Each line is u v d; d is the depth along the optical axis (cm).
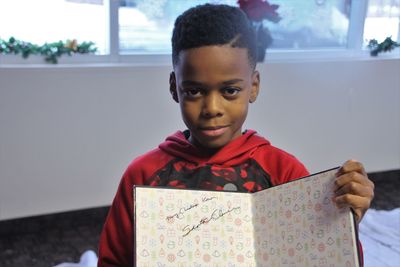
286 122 279
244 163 80
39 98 227
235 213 68
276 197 65
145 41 253
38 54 232
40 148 234
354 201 56
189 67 68
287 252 62
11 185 233
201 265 65
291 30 281
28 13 230
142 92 245
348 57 289
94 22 242
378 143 303
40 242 234
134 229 65
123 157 250
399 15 297
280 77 270
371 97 292
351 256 55
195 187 78
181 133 87
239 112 71
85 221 251
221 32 68
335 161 296
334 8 286
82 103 235
